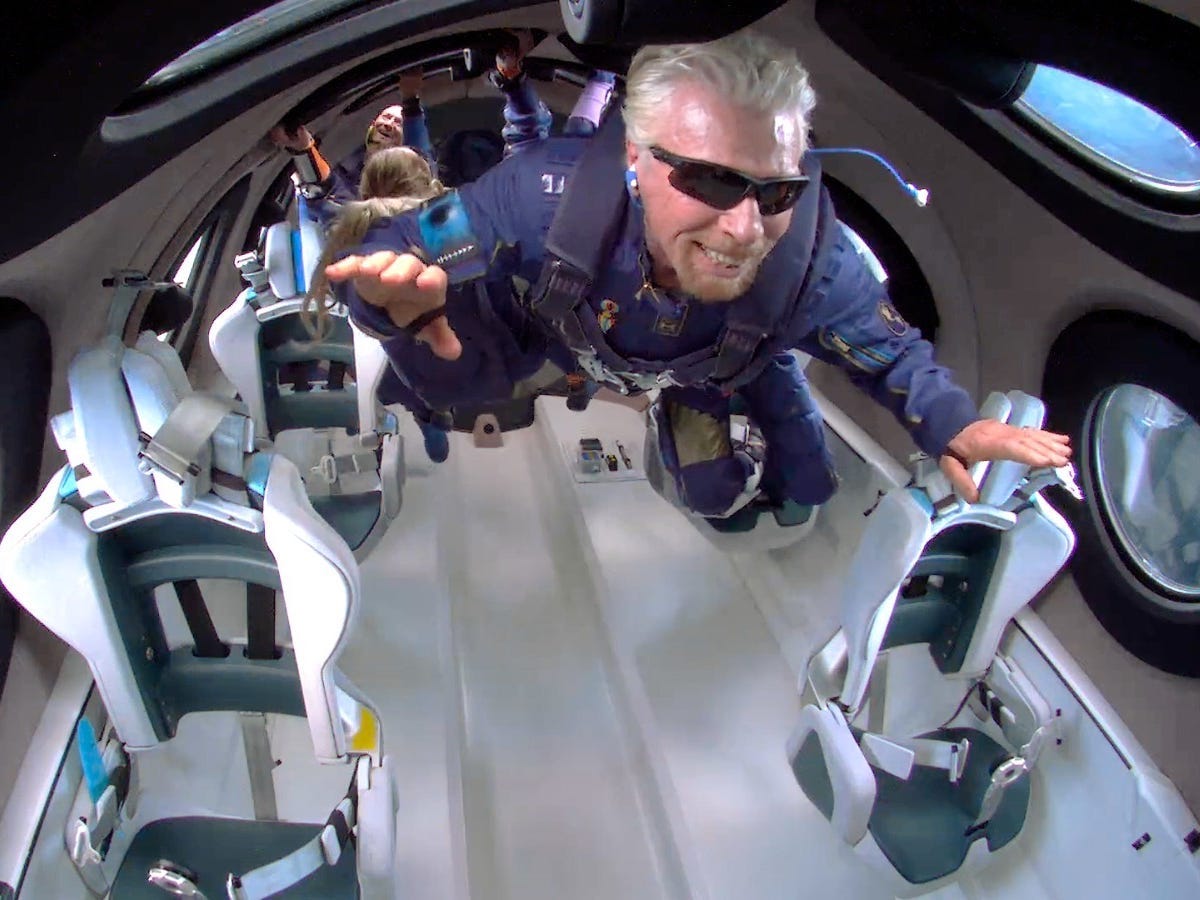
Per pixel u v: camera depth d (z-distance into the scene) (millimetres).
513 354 1126
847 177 1917
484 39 1895
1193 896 1427
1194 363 1396
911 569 1354
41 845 1322
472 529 3035
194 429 1038
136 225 1436
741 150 775
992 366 1942
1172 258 1293
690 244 842
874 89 1568
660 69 792
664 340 1021
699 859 1854
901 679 2035
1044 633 1831
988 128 1440
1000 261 1742
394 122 1959
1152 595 1588
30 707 1440
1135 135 1271
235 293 2646
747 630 2418
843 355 1090
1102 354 1582
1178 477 1584
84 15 698
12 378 1253
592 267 920
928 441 1067
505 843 2006
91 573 1130
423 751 2006
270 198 2711
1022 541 1370
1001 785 1472
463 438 3467
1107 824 1599
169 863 1287
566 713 2338
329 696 1234
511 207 933
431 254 891
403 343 1057
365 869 1271
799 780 1586
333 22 1302
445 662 2264
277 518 1078
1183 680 1543
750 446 1786
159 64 847
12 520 1355
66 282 1303
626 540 2684
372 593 2461
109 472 1057
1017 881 1731
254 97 1294
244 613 2166
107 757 1324
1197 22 933
